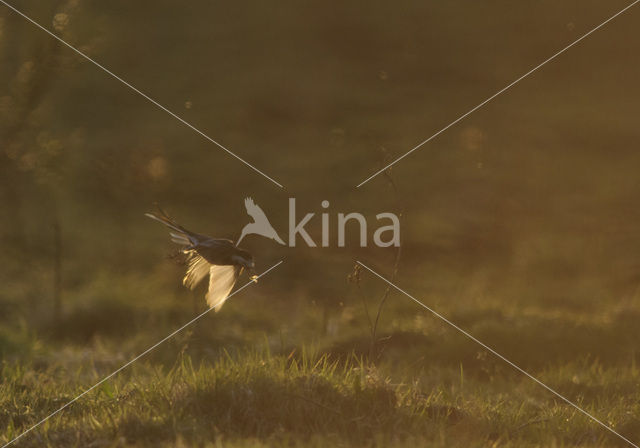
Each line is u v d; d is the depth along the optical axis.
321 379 25.84
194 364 39.19
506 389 33.31
